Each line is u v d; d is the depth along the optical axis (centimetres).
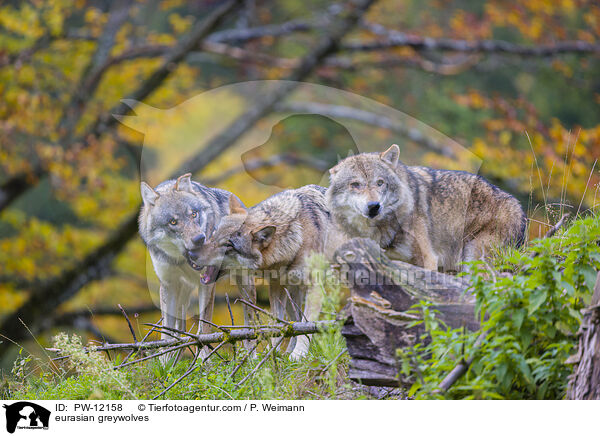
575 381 450
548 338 481
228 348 735
